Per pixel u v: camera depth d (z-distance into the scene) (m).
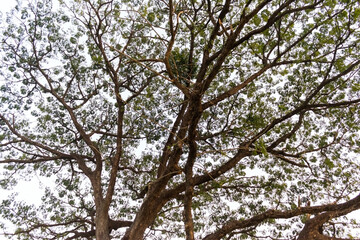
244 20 6.48
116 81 9.97
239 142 10.21
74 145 12.60
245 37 7.88
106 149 12.57
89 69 11.95
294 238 8.91
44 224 10.98
